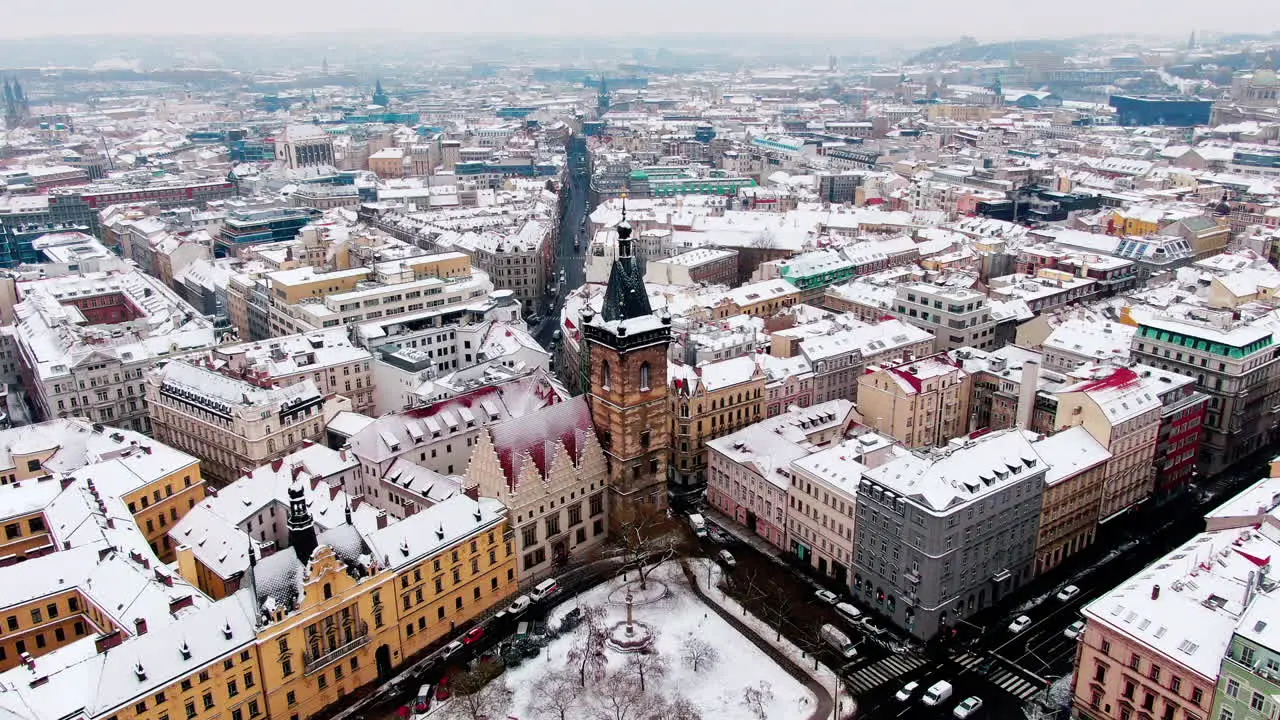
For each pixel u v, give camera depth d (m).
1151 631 129.00
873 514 163.75
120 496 174.00
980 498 157.12
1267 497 157.25
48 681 121.25
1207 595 132.25
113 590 145.00
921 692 148.00
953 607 161.38
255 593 136.62
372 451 195.12
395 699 148.00
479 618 168.50
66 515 164.38
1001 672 152.25
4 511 167.12
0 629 143.75
